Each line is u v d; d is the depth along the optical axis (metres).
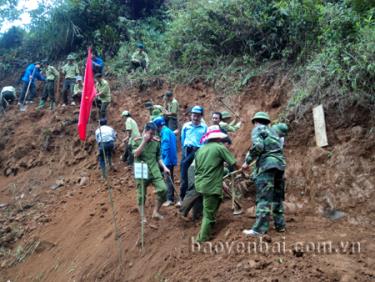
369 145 7.89
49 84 14.97
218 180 7.02
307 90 9.09
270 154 6.81
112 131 11.48
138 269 7.11
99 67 14.53
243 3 12.30
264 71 11.06
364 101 8.27
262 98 10.62
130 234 8.09
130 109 13.20
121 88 14.08
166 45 14.82
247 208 7.99
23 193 12.14
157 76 13.71
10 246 10.25
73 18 17.89
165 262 6.79
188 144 8.28
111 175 11.19
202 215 7.81
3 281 9.31
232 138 10.05
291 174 8.35
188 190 8.00
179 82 12.97
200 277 6.00
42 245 9.66
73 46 18.25
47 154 13.32
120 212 9.20
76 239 9.16
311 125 8.69
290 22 10.93
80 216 9.98
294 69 10.44
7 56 19.81
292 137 8.80
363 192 7.52
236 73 11.82
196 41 13.11
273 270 5.68
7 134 14.54
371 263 5.93
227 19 12.44
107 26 17.48
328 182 7.84
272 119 9.84
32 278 8.90
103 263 7.76
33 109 15.40
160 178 8.16
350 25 9.59
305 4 10.64
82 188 11.29
